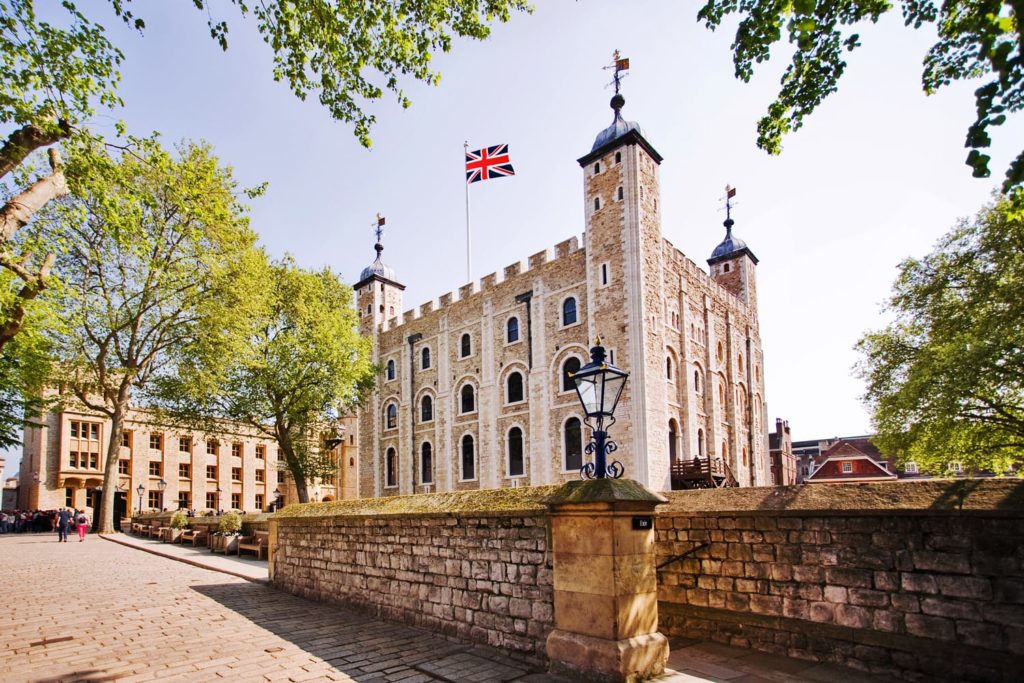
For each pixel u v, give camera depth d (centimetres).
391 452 3969
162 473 4600
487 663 620
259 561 1619
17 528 3612
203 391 2555
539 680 560
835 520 563
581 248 2853
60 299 1706
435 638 732
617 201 2705
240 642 719
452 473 3403
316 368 2825
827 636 558
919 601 505
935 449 2044
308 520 1069
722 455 3141
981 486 482
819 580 569
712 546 655
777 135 755
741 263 3891
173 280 2247
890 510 516
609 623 527
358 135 962
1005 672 454
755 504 617
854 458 5044
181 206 1348
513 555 657
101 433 4266
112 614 901
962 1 596
